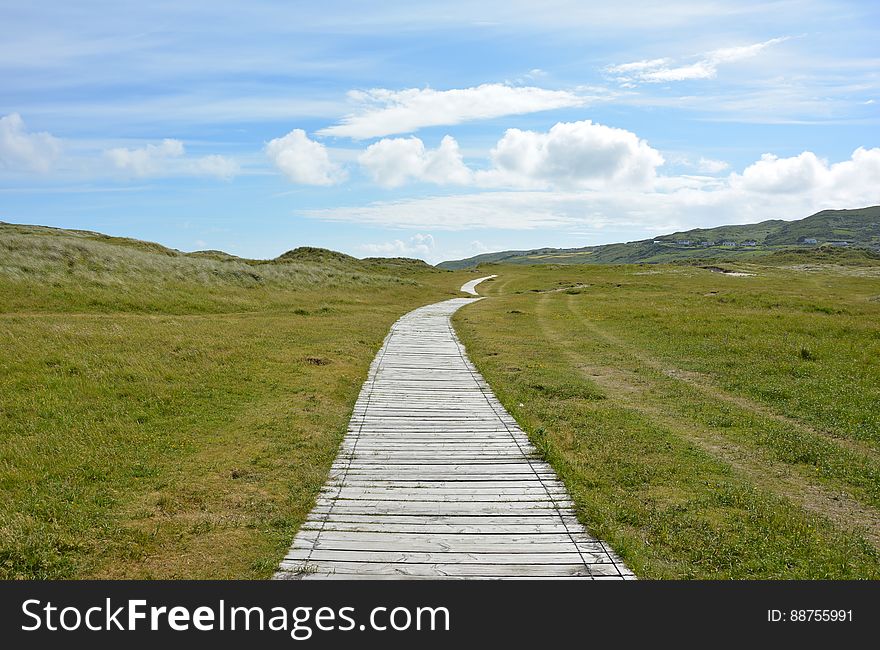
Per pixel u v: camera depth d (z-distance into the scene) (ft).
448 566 24.66
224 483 33.22
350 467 36.37
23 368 50.93
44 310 90.79
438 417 47.85
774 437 43.19
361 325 99.96
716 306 129.39
